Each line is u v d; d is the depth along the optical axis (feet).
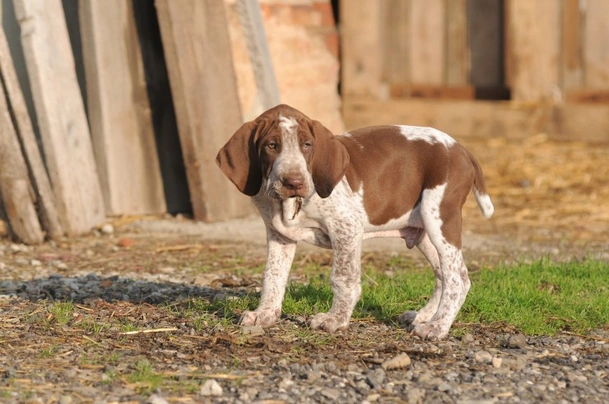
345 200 25.40
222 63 45.24
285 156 23.68
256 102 48.52
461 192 26.23
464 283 26.18
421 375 22.45
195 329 26.09
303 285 31.14
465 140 62.08
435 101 63.10
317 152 24.45
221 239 41.14
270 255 26.84
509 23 61.36
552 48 60.80
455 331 26.61
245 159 24.58
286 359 23.56
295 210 25.36
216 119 44.88
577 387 22.13
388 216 26.22
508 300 29.27
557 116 60.90
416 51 64.13
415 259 37.40
